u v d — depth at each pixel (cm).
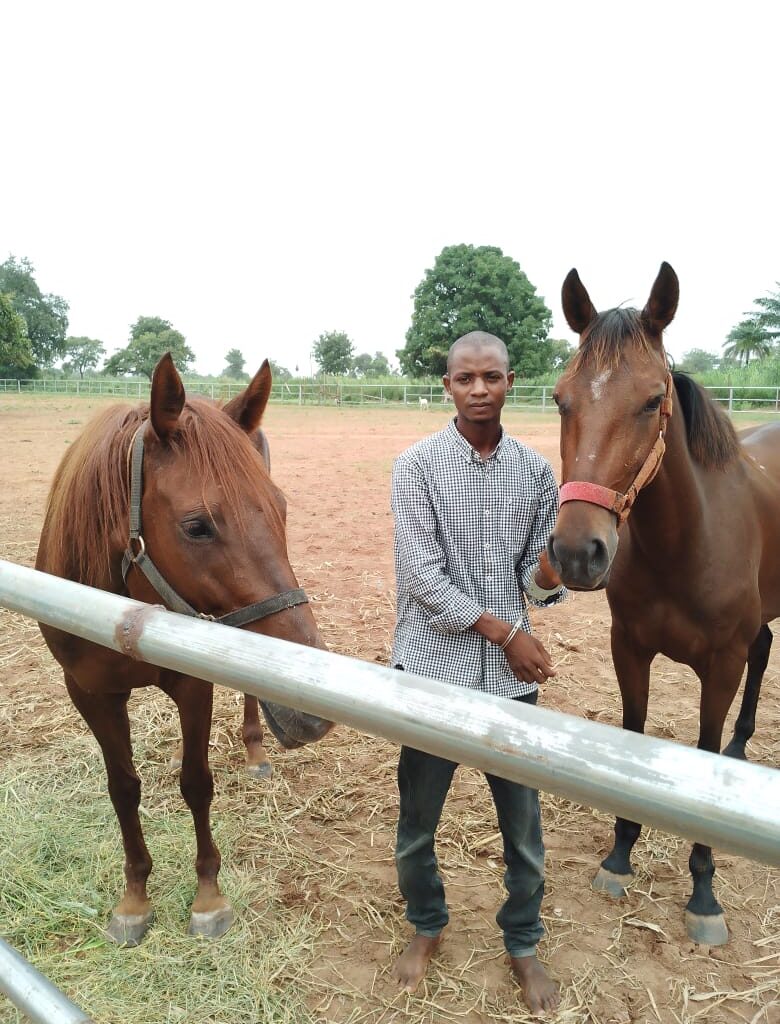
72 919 230
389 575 592
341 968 216
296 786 308
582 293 227
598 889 250
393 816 288
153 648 101
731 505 240
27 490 968
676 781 62
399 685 80
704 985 212
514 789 184
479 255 3912
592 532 187
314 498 920
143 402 217
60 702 376
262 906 240
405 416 2425
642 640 252
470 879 254
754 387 1989
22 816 279
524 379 3869
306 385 3303
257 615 166
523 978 206
